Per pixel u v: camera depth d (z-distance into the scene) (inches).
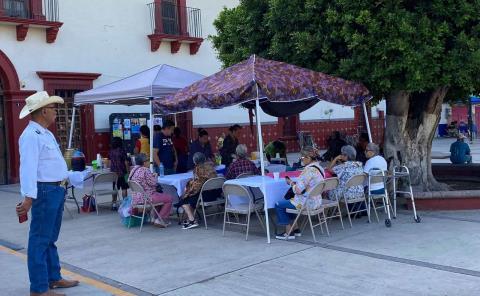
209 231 341.1
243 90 299.9
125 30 751.1
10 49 637.3
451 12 349.4
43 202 207.9
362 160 426.6
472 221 336.8
